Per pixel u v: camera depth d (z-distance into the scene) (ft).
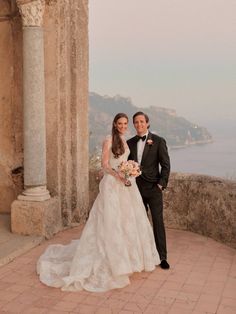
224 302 13.48
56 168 21.76
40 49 20.45
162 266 16.55
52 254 17.28
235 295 14.05
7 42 23.18
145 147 16.81
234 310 12.91
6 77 23.40
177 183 22.12
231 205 19.33
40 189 20.79
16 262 17.24
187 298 13.78
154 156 16.83
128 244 15.52
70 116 22.36
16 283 15.02
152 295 14.01
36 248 19.12
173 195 22.24
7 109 23.59
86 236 15.62
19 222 20.29
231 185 19.83
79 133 23.03
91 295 13.98
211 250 18.86
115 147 16.10
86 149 23.90
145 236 16.03
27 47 20.27
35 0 19.84
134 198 16.17
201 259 17.67
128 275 15.23
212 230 20.52
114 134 16.24
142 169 16.85
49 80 21.50
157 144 16.84
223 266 16.85
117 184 15.79
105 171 16.11
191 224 21.84
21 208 20.22
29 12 20.01
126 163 15.57
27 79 20.43
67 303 13.38
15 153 23.71
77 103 22.48
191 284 14.98
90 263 15.01
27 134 20.59
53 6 20.98
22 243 18.92
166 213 22.48
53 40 21.24
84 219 23.90
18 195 22.26
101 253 15.07
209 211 20.65
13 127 23.58
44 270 15.56
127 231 15.56
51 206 20.80
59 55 21.36
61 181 22.21
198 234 21.36
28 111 20.51
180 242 20.01
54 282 14.58
